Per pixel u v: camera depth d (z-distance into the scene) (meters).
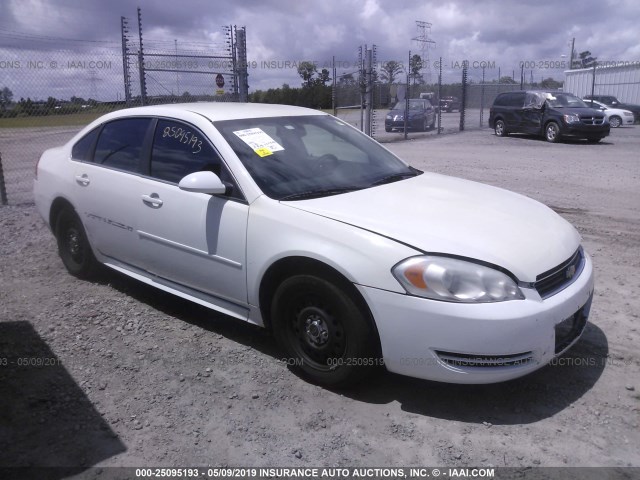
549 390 3.63
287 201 3.81
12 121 10.56
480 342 3.11
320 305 3.57
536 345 3.21
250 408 3.48
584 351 4.11
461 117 25.00
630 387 3.64
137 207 4.54
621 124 28.61
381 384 3.73
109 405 3.50
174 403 3.53
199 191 3.88
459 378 3.19
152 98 11.46
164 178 4.42
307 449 3.11
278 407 3.49
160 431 3.26
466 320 3.10
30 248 6.60
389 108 24.81
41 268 5.89
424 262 3.20
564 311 3.36
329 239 3.45
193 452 3.09
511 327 3.11
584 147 18.17
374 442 3.17
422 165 13.45
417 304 3.18
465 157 15.19
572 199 9.30
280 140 4.40
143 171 4.59
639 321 4.57
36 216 8.30
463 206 3.89
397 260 3.24
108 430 3.27
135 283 5.45
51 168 5.53
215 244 4.01
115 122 5.04
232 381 3.77
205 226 4.05
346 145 4.80
